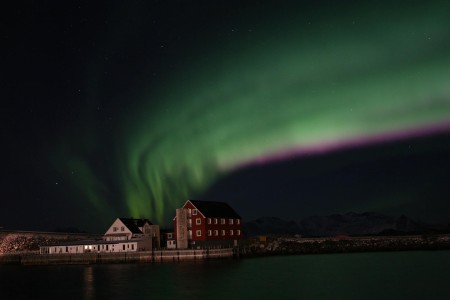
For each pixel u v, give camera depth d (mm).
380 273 85500
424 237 182000
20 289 75625
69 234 169750
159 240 136125
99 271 101188
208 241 134500
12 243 158875
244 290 66875
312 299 58812
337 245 171125
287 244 166250
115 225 144500
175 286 72125
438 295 59969
